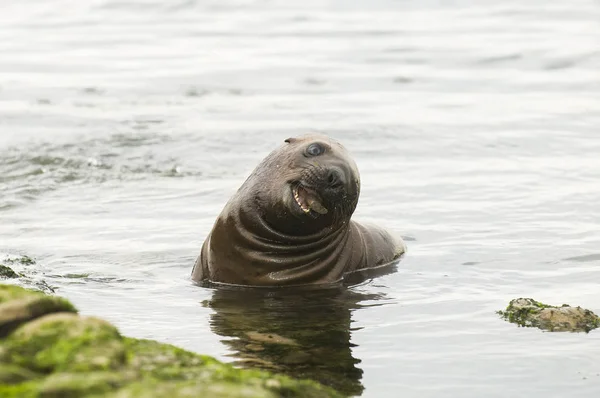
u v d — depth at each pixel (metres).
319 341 32.75
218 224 42.50
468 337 33.06
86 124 75.25
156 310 37.03
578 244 46.25
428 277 41.84
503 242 47.16
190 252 46.81
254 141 70.00
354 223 45.50
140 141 69.62
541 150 67.31
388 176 61.28
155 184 59.69
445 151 67.44
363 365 30.25
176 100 84.12
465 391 28.08
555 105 81.25
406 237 48.88
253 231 41.66
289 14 128.00
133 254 46.25
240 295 39.78
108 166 63.53
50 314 23.53
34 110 80.38
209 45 109.38
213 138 70.50
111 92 87.75
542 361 30.45
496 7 129.50
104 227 50.94
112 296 39.06
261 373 23.64
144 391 19.11
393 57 101.75
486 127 73.94
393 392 27.94
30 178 60.69
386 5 132.88
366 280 41.84
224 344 32.34
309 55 103.19
